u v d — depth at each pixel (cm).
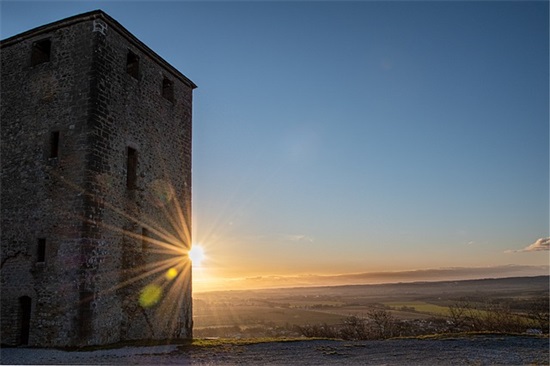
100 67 1378
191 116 1895
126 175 1448
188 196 1798
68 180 1309
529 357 1152
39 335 1238
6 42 1529
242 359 1119
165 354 1170
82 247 1242
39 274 1283
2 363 1025
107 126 1381
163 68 1728
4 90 1500
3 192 1408
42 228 1316
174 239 1667
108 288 1313
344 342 1457
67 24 1425
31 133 1411
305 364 1049
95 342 1243
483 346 1352
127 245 1415
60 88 1396
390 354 1206
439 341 1468
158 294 1543
